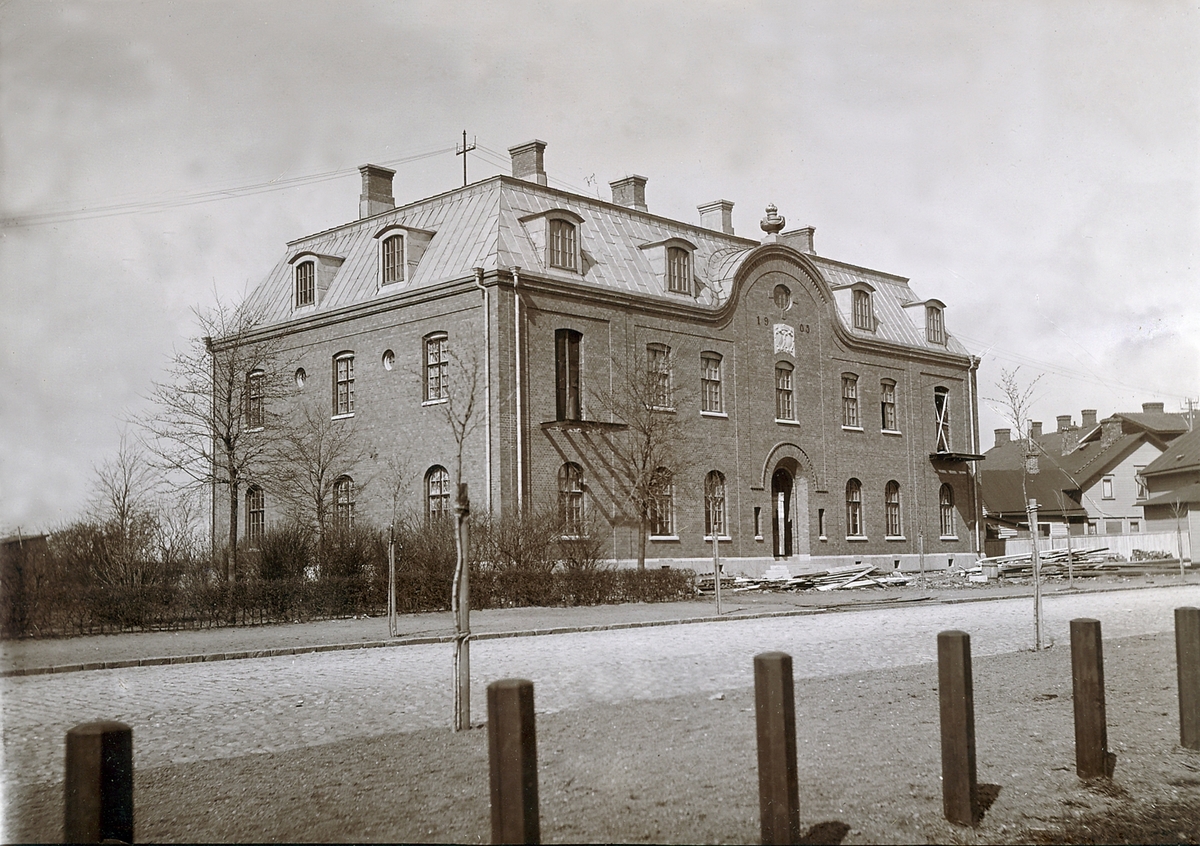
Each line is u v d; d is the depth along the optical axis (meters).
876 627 19.64
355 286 35.81
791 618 22.45
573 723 9.52
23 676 14.13
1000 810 7.00
